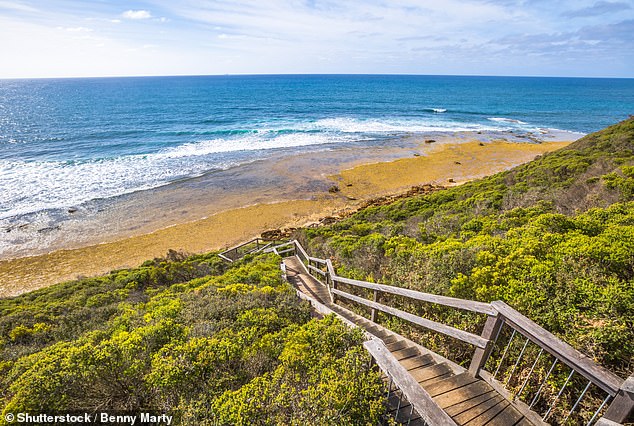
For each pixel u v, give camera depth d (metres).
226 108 63.69
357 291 6.76
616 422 1.97
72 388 3.23
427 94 94.62
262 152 31.83
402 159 29.94
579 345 2.81
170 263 12.41
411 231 10.26
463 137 38.59
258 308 5.46
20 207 19.19
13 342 6.72
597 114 58.56
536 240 4.82
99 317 7.45
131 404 3.23
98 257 15.34
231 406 2.68
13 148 31.70
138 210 19.73
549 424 2.47
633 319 2.82
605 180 8.83
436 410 2.09
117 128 42.56
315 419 2.41
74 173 24.83
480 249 5.04
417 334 4.36
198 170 26.44
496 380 2.93
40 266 14.56
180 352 3.62
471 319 3.74
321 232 14.99
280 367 3.19
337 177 25.67
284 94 94.06
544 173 14.83
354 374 2.79
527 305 3.41
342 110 61.66
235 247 14.91
